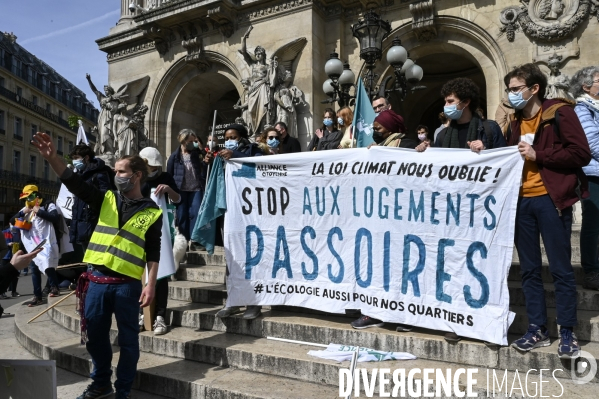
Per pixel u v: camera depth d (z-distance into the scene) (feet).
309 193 14.23
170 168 21.15
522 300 13.96
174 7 43.34
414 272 12.44
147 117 47.91
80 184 11.27
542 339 10.90
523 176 11.42
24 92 137.28
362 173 13.48
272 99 36.88
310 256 14.02
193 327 15.49
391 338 12.27
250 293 14.53
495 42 33.78
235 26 42.42
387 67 38.22
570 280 10.50
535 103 11.57
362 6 38.91
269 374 12.10
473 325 11.40
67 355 14.62
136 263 11.10
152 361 13.47
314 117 37.58
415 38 37.78
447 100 12.41
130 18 50.60
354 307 13.15
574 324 10.31
